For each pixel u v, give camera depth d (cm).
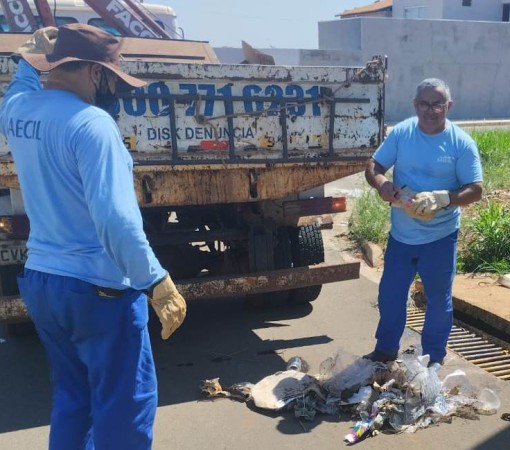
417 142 362
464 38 2631
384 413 337
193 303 547
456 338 458
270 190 409
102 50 237
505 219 624
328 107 406
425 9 4094
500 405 356
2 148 353
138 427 238
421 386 346
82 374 249
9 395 381
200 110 379
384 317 392
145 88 366
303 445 320
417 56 2577
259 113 390
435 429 333
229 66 378
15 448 322
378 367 368
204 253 518
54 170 220
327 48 2603
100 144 211
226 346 452
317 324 492
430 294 381
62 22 773
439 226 366
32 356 438
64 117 218
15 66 343
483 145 1212
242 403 364
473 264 591
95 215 208
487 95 2748
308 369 408
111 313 228
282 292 515
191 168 385
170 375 405
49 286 226
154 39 577
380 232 701
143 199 386
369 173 374
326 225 495
